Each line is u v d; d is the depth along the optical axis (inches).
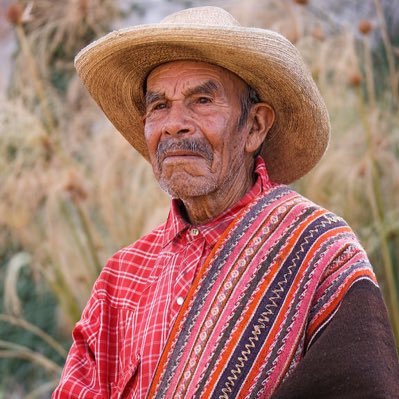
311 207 111.3
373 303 101.4
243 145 117.3
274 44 114.2
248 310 105.0
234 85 115.9
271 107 120.7
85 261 210.8
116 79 126.2
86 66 124.9
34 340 287.9
